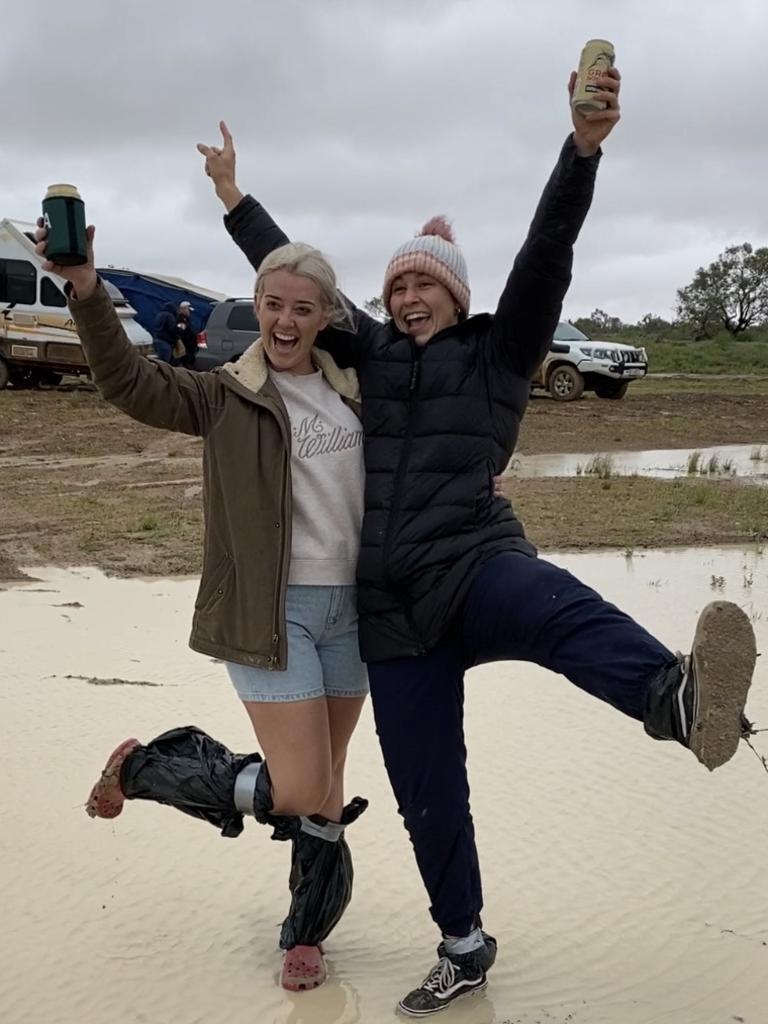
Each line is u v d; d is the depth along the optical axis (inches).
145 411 130.8
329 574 132.6
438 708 131.3
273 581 129.3
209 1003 136.2
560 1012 133.7
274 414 129.8
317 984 139.4
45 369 919.7
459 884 134.6
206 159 157.6
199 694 244.7
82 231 123.6
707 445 770.2
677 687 110.1
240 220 156.2
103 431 769.6
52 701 239.5
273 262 131.0
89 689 247.3
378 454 132.0
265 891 162.4
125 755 137.8
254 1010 135.1
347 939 151.2
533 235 128.4
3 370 920.3
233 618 130.9
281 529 129.3
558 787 196.2
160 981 140.3
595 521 449.1
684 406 967.0
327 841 140.9
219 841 176.7
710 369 1657.2
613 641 116.8
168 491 538.9
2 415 814.5
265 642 129.0
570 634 119.3
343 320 134.8
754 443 786.8
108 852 172.6
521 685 251.6
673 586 341.7
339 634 137.1
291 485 130.3
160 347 932.0
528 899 159.3
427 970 144.0
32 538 417.1
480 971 136.3
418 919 155.9
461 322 135.7
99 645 281.3
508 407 132.8
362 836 178.9
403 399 132.0
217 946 148.3
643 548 404.5
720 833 178.5
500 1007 135.0
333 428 132.9
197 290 1092.5
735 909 156.2
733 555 392.8
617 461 679.1
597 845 174.9
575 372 959.6
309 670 132.0
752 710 233.1
